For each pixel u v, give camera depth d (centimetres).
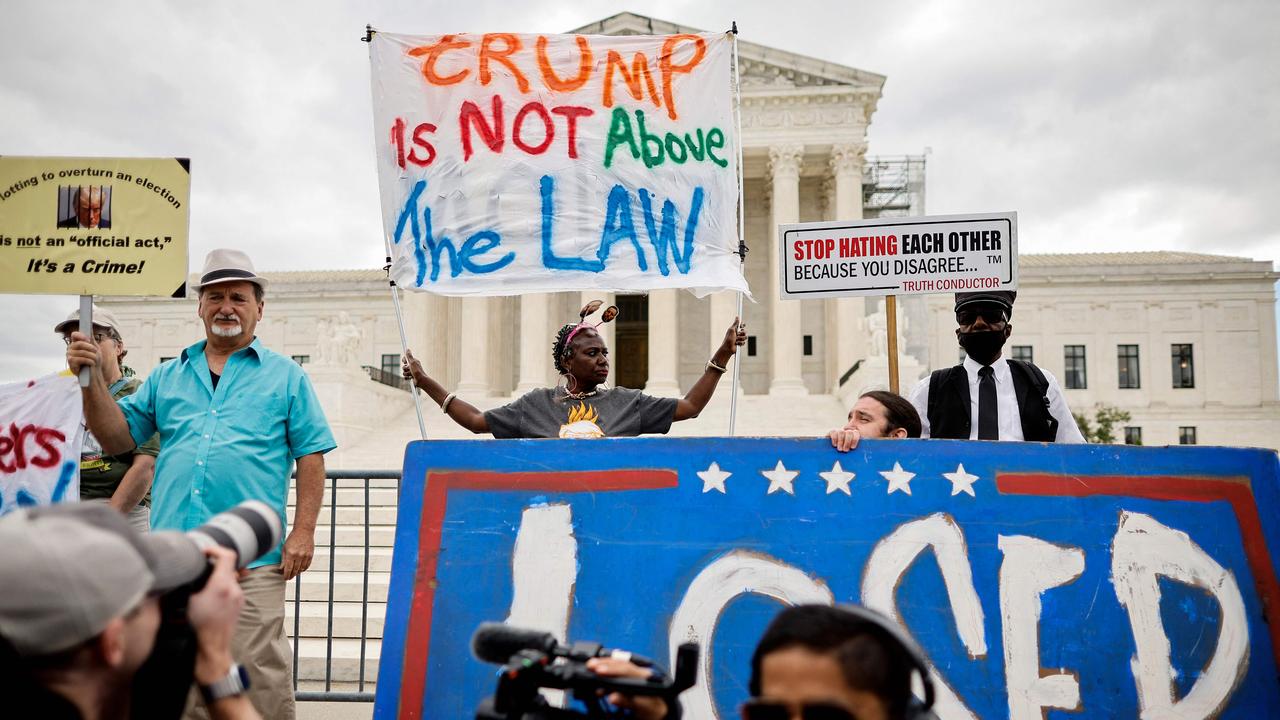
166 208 384
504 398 3094
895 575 290
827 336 3609
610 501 302
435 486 307
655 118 429
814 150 3431
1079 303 4906
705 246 423
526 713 169
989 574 289
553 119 428
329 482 1302
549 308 3438
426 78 432
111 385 441
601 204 423
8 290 380
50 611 135
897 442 306
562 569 296
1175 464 298
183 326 5044
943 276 423
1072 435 426
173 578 157
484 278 418
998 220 420
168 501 344
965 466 302
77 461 420
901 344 2534
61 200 383
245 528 182
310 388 373
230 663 170
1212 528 291
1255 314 4806
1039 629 283
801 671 134
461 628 290
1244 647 279
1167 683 276
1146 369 4838
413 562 298
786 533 296
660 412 405
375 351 4966
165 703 156
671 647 286
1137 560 289
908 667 138
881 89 3353
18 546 137
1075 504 296
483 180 424
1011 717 274
